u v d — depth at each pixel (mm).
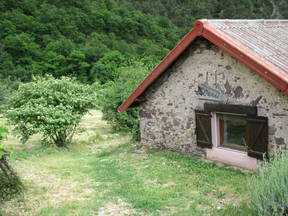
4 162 6824
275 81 7039
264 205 5039
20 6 59625
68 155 12805
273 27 10648
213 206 6230
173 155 9992
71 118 14047
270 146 7828
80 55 48688
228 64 8414
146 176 8453
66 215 6199
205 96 9078
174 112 10141
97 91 16641
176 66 9758
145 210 6289
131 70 19469
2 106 16062
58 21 58062
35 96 14672
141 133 11484
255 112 7949
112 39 57875
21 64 48500
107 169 9570
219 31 8297
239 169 8359
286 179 5047
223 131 9125
